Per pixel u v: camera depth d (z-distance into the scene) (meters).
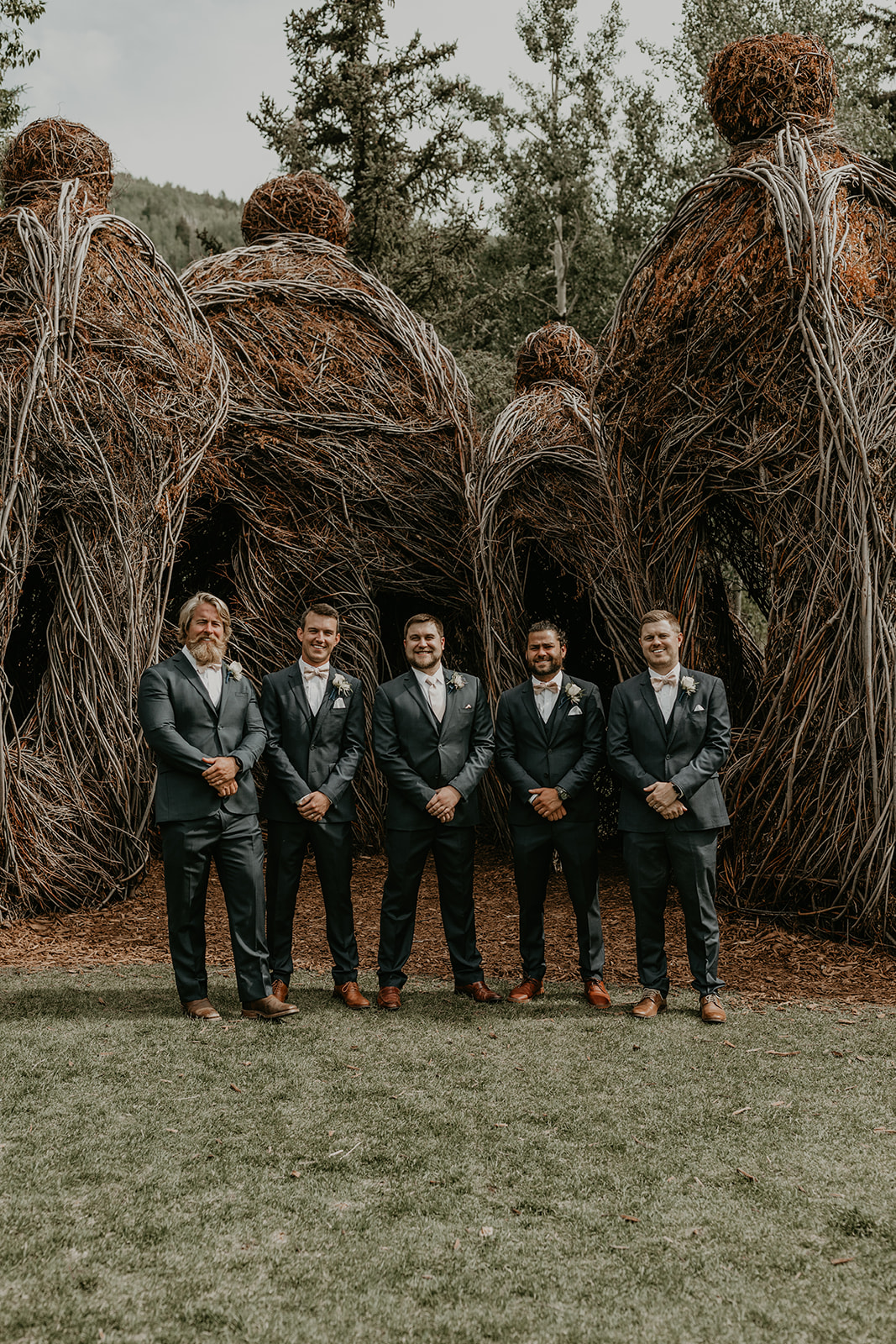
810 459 5.71
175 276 7.42
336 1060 3.98
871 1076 3.80
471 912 4.91
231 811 4.45
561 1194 2.91
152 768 6.94
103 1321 2.31
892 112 24.09
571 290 31.91
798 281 5.64
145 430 6.80
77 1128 3.32
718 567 7.64
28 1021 4.38
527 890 4.86
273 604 8.02
